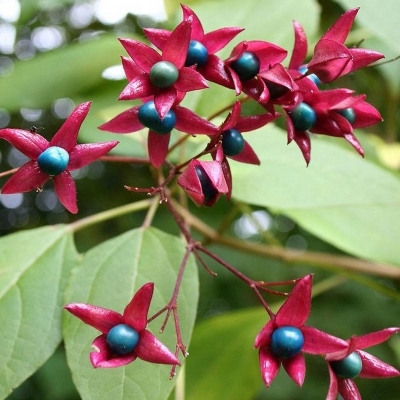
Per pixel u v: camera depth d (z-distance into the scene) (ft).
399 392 2.04
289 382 1.93
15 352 0.97
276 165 1.11
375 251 1.10
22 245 1.06
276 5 1.24
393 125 1.53
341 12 1.46
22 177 0.89
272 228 2.25
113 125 0.93
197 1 1.35
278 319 0.88
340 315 2.10
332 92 0.91
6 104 1.32
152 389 0.92
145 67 0.89
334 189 1.10
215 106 1.17
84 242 2.19
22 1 1.41
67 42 1.97
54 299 1.01
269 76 0.89
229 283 2.08
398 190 1.13
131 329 0.86
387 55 1.37
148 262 1.01
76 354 0.95
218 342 1.24
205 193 0.87
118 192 2.22
